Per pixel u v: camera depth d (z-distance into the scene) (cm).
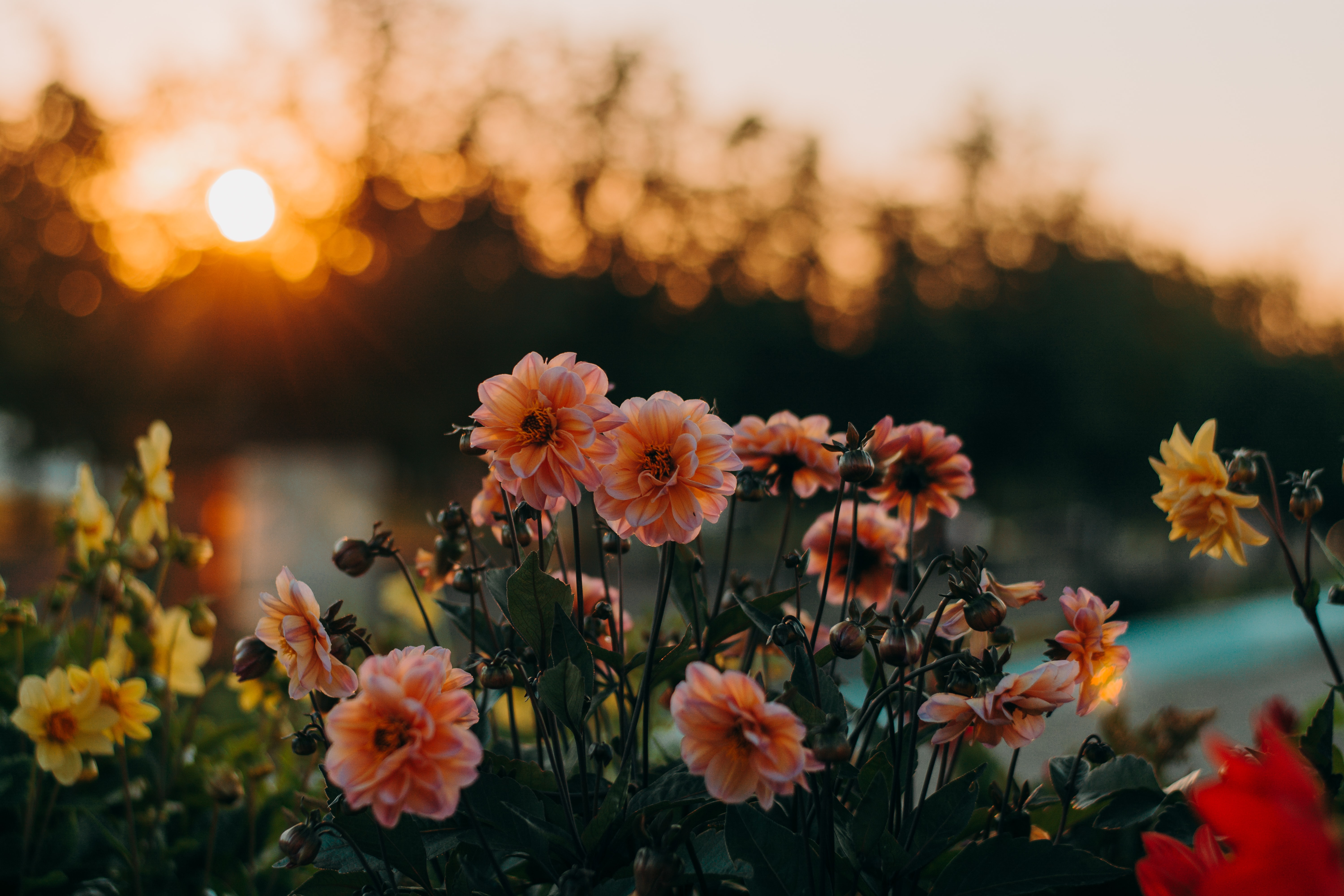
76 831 210
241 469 1551
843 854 129
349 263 2134
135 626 233
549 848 128
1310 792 65
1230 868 64
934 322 2539
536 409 131
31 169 1781
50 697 183
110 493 1806
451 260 2114
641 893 109
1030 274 2638
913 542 184
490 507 170
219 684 375
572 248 2327
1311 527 157
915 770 139
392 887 127
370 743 106
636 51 2275
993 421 2505
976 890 120
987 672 127
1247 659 1124
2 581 225
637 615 270
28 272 1773
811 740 110
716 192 2486
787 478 178
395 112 2155
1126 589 2269
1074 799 150
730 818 118
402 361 1995
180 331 1828
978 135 2631
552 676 123
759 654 219
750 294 2509
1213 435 165
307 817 156
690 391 2186
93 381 1741
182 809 229
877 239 2666
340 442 1977
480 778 128
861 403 2489
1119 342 2545
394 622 384
